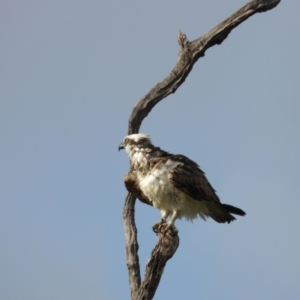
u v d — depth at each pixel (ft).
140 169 56.44
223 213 58.08
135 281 56.65
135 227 58.49
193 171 55.77
